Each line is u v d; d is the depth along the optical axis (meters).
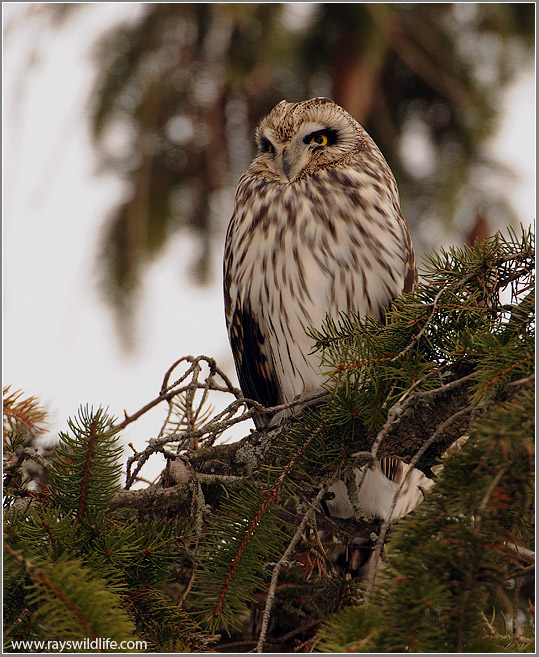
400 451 4.99
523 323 4.35
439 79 10.07
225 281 8.16
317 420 4.92
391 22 9.90
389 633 3.48
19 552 4.05
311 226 7.38
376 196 7.57
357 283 7.31
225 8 9.12
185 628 4.34
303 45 10.05
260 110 10.56
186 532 4.82
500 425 3.59
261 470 5.50
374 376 4.67
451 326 4.77
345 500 6.54
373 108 10.29
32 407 5.80
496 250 4.81
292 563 4.49
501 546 3.65
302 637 5.82
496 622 4.42
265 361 8.00
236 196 8.20
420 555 3.66
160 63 10.40
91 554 4.26
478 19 10.20
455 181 10.22
